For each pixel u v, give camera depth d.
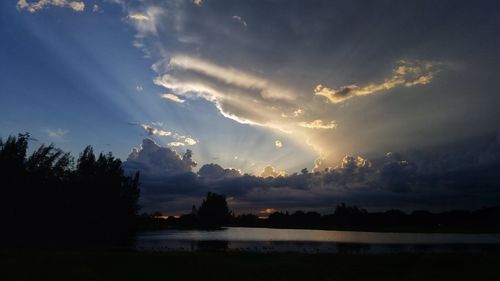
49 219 95.62
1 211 86.38
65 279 32.72
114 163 120.88
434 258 48.16
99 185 109.19
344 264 43.59
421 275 37.72
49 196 96.12
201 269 39.12
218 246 84.44
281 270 39.22
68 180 103.44
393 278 36.12
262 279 35.22
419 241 113.44
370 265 43.19
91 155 118.44
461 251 70.31
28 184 91.94
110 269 37.62
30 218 91.12
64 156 102.00
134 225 133.88
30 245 72.06
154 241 100.62
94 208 106.75
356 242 106.69
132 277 34.62
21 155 91.69
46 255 43.50
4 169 87.75
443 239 130.38
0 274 33.41
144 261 42.19
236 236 149.75
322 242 105.19
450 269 41.44
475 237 151.12
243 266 41.00
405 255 51.69
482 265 43.88
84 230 102.75
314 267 41.16
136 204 128.50
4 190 87.25
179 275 36.12
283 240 117.38
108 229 108.94
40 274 34.09
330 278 35.88
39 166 95.88
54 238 92.31
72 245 75.81
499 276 37.72
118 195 118.50
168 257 45.06
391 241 112.38
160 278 34.62
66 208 99.06
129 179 128.62
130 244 86.50
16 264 37.59
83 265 38.72
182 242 98.25
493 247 83.75
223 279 34.91
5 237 86.12
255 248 78.94
